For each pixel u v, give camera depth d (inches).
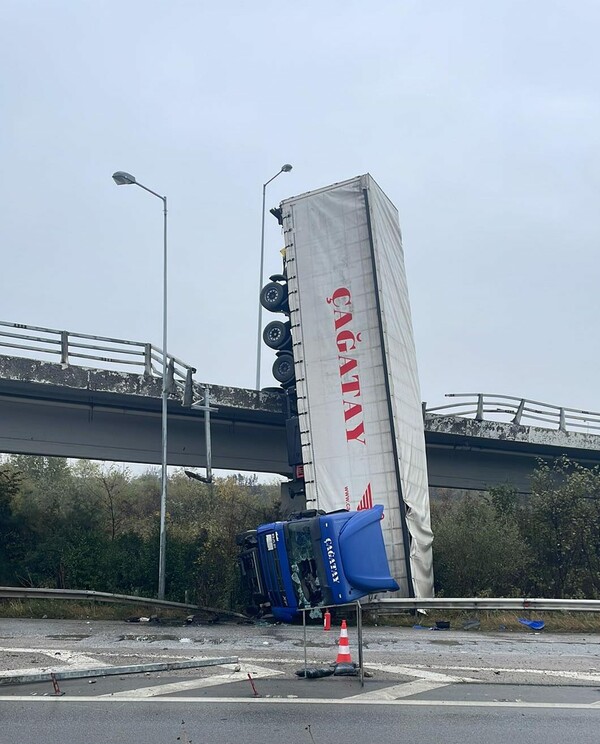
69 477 1341.0
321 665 369.1
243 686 315.0
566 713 274.8
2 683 316.5
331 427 701.3
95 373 826.2
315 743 230.8
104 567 820.6
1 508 944.3
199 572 823.7
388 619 618.5
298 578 578.9
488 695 305.3
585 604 612.1
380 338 695.1
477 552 809.5
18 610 652.1
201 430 960.9
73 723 251.9
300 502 903.1
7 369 776.3
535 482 997.2
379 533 627.2
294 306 743.1
